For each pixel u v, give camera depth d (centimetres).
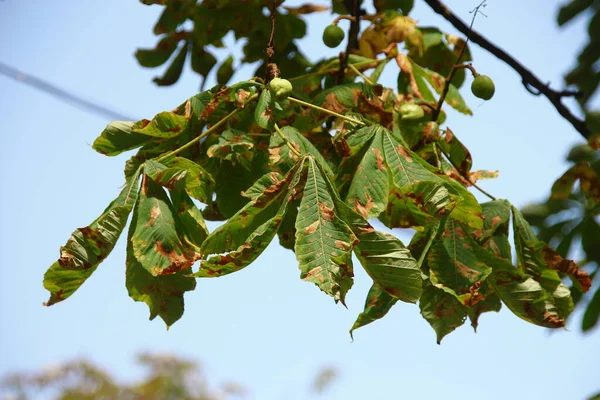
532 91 246
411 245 205
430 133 216
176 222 199
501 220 212
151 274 201
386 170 202
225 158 207
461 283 204
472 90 219
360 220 194
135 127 205
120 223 197
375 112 215
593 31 244
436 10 244
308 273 190
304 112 211
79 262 196
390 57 235
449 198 199
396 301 204
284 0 245
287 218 213
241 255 192
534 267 212
